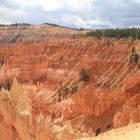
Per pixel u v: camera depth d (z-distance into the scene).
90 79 126.44
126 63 123.38
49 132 32.12
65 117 82.94
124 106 72.44
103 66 130.12
